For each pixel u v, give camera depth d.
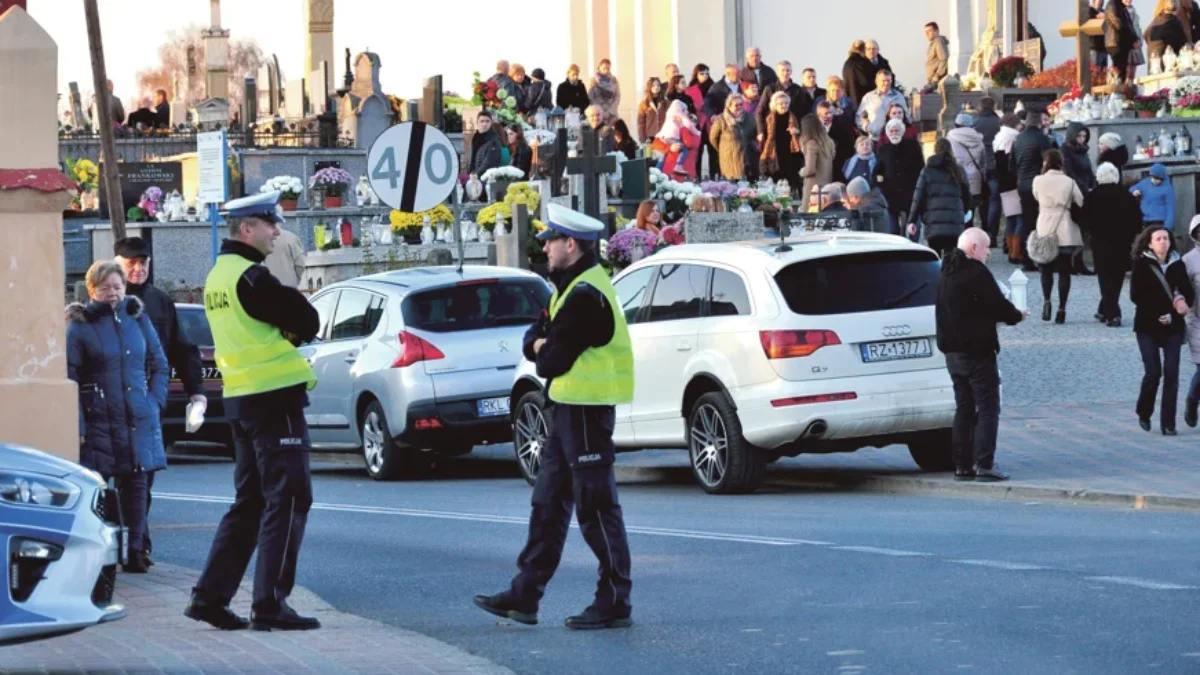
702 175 94.56
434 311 48.69
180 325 33.38
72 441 30.56
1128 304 70.81
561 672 23.00
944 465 43.38
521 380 46.19
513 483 46.94
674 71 99.06
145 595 29.00
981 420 40.50
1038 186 66.75
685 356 42.56
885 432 41.12
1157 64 103.31
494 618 26.98
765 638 24.39
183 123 128.00
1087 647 22.94
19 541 21.67
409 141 49.50
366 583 30.42
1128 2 98.88
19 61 30.11
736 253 42.25
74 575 22.03
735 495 41.75
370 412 48.94
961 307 40.22
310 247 82.31
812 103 95.88
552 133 93.81
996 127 85.81
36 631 21.64
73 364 31.02
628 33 141.75
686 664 23.09
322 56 123.88
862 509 37.97
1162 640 23.16
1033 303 71.75
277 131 102.00
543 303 49.72
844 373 40.72
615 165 65.06
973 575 28.31
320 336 51.50
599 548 25.67
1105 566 28.70
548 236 25.86
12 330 30.34
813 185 82.62
